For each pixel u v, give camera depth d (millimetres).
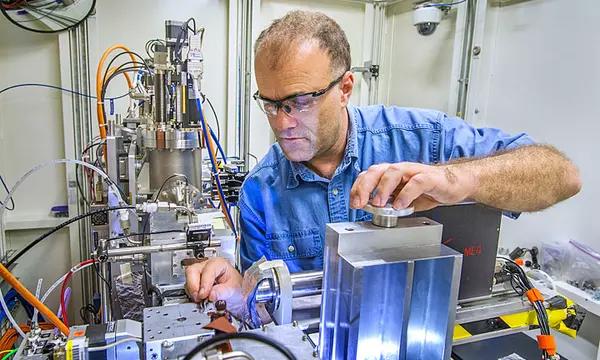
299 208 1050
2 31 2352
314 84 820
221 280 871
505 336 798
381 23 3119
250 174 1172
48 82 2475
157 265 1197
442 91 2633
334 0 2994
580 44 1801
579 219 1809
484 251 767
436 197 589
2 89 2408
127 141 1790
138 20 2582
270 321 638
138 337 595
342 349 481
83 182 2551
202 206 1538
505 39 2174
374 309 468
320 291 643
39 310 1023
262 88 838
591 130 1763
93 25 2436
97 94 2238
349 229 490
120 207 1256
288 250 1064
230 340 443
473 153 1029
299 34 811
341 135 1004
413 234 506
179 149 1471
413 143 1089
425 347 524
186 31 1494
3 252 2334
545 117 1973
